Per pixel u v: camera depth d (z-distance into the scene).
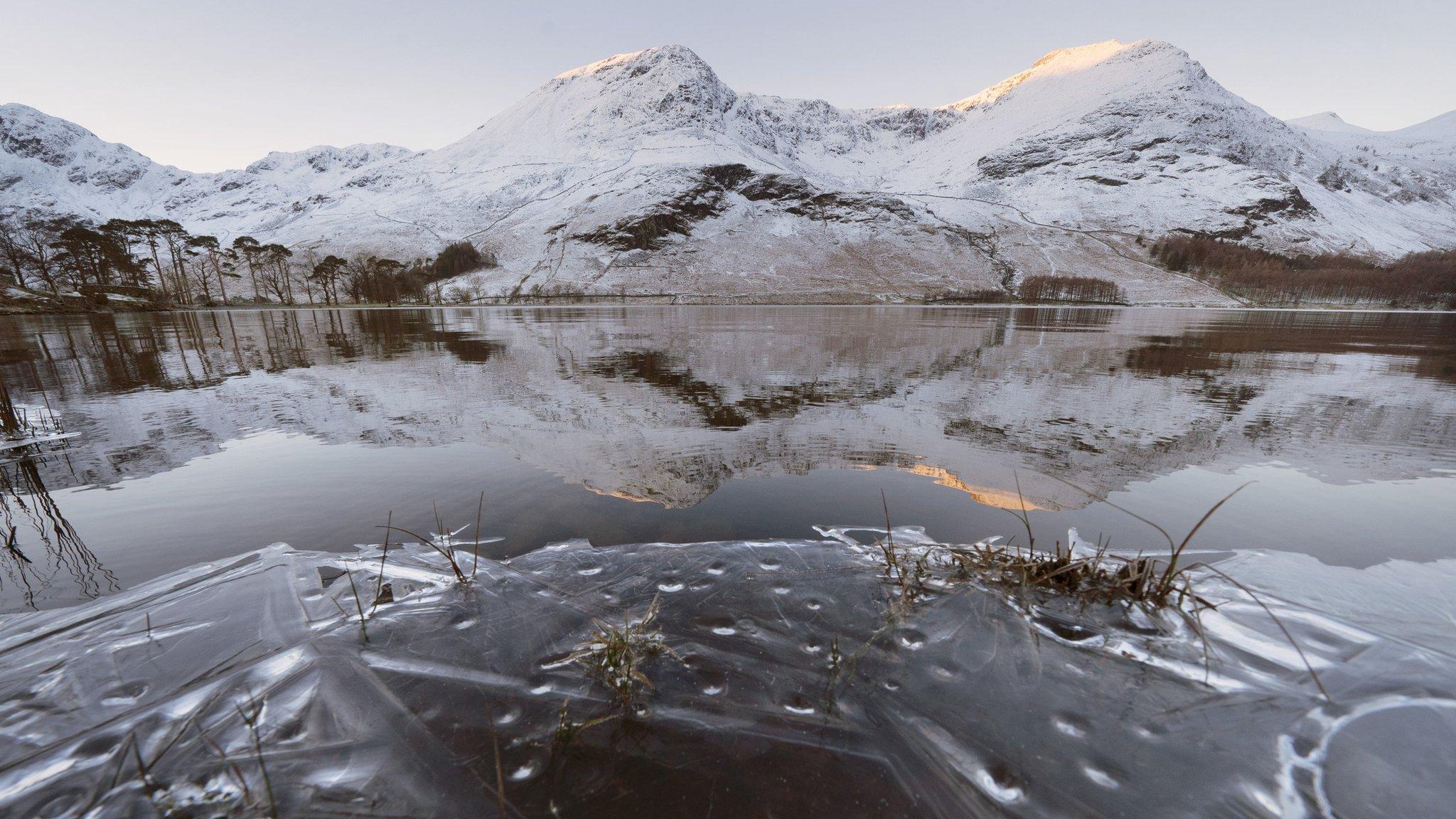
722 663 2.31
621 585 3.03
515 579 3.10
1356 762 1.77
